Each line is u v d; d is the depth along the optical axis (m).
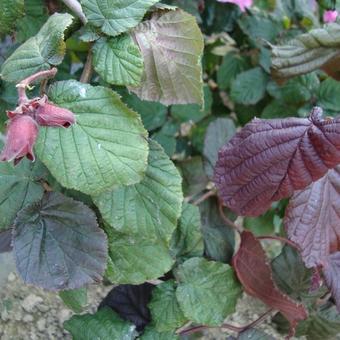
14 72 0.28
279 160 0.32
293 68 0.37
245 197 0.34
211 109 0.51
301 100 0.45
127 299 0.39
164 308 0.37
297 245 0.34
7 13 0.31
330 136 0.31
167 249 0.34
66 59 0.40
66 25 0.27
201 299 0.37
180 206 0.32
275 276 0.40
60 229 0.30
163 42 0.31
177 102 0.32
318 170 0.32
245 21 0.47
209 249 0.40
